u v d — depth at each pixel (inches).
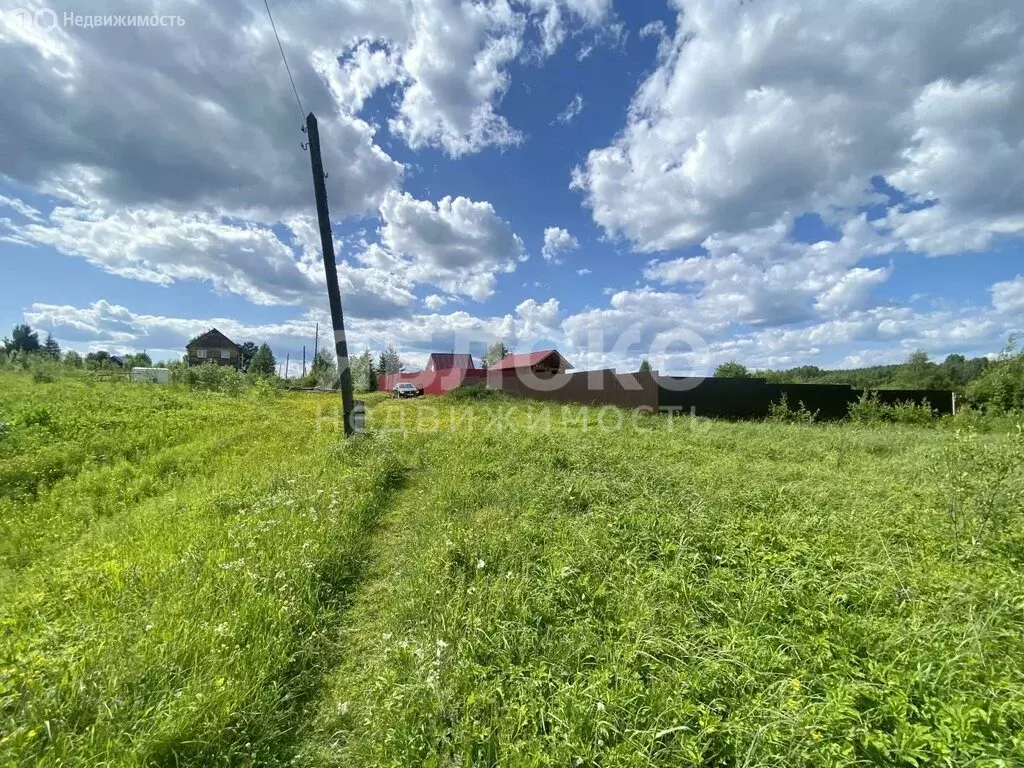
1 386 427.5
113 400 404.2
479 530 149.1
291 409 539.8
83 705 73.7
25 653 83.3
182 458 254.5
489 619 100.3
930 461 223.0
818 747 62.4
